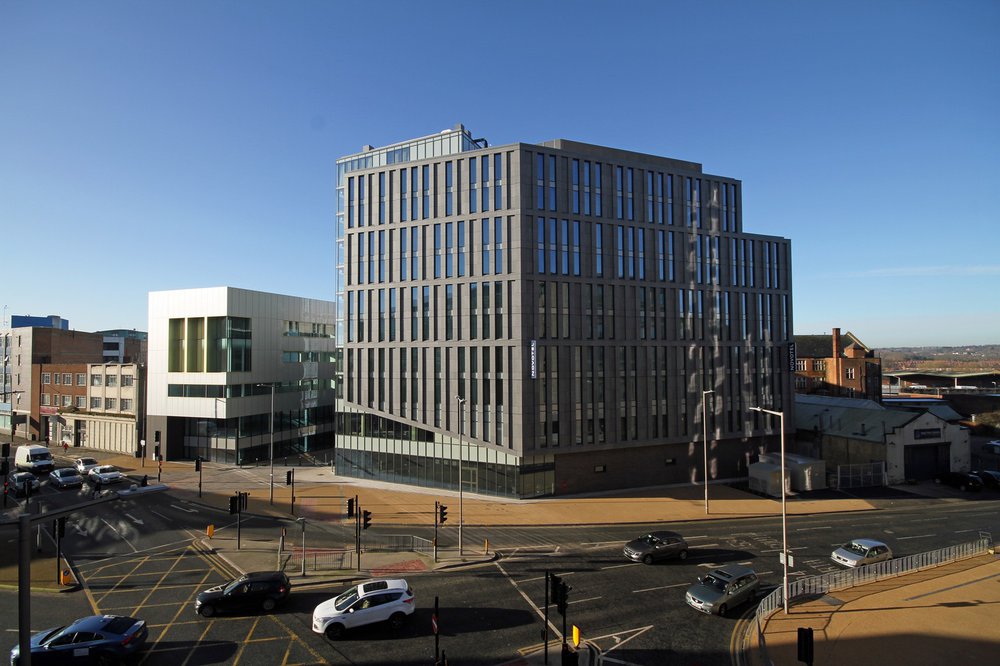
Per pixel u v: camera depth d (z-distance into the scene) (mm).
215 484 51531
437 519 33406
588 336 48781
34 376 77062
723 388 55344
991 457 63688
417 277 50562
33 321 124375
